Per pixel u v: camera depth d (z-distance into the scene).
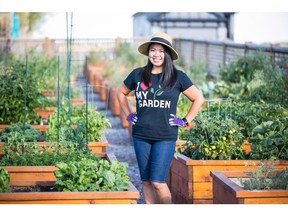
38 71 13.99
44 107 10.81
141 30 41.91
